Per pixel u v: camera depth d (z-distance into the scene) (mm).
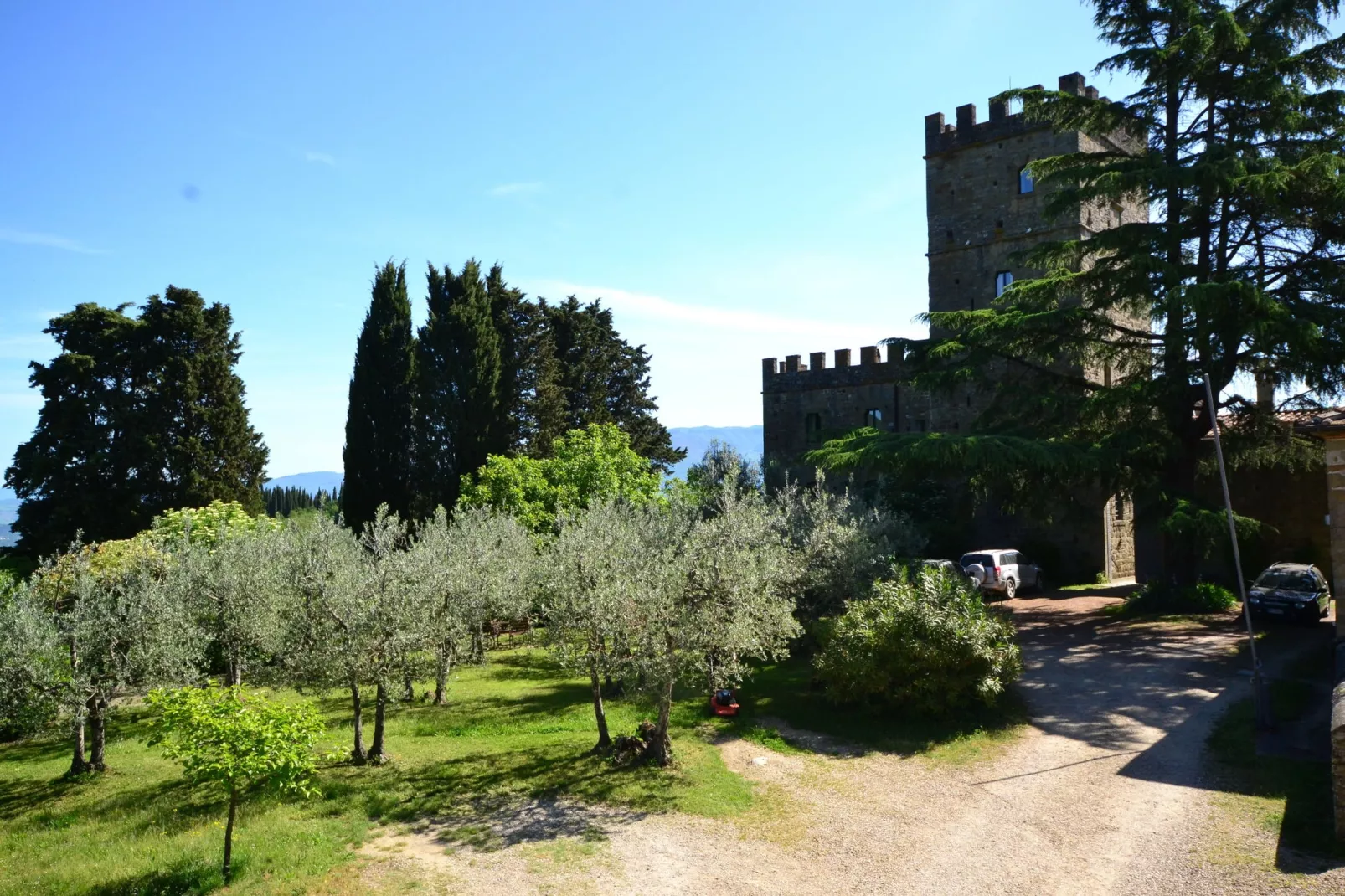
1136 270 23656
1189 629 22359
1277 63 23453
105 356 40875
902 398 43156
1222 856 9430
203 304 43031
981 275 40281
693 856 10000
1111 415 25688
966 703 15594
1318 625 22094
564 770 13156
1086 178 25859
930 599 16109
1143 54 24922
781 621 14414
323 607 14023
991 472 24969
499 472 34562
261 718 10289
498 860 9938
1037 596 31828
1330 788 11094
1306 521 28938
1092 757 13156
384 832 10945
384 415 42094
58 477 38344
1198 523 20984
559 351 53312
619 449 36438
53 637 14109
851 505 26297
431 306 45750
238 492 41719
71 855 10695
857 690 15953
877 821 11023
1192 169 22828
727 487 23828
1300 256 24094
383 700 14172
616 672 13633
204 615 19000
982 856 9852
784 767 13344
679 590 13227
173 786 13469
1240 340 22812
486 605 19234
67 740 17781
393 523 19406
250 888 9281
